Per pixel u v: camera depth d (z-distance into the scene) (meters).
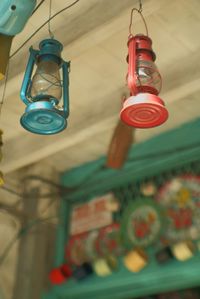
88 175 3.53
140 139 3.28
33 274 3.32
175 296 3.05
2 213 3.46
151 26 2.26
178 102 2.89
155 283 2.92
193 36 2.31
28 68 1.60
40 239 3.46
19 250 3.44
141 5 1.80
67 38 2.01
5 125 3.04
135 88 1.43
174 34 2.30
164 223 2.93
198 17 2.21
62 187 3.65
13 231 3.46
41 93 1.54
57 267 3.34
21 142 3.09
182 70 2.37
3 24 1.55
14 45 2.25
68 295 3.30
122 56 2.46
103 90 2.71
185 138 3.06
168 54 2.42
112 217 3.25
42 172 3.64
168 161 3.09
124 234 3.11
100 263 3.07
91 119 2.72
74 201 3.61
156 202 3.04
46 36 2.17
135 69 1.46
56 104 1.56
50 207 3.59
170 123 3.10
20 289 3.27
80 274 3.15
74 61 2.52
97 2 1.97
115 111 2.61
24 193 3.63
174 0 2.07
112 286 3.08
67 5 2.04
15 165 3.10
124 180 3.31
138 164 3.25
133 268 2.88
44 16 2.13
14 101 2.79
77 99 2.78
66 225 3.54
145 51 1.51
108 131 3.18
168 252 2.79
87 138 3.06
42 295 3.30
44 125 1.56
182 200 2.91
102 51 2.44
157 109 1.43
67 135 2.82
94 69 2.58
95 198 3.45
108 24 1.89
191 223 2.81
